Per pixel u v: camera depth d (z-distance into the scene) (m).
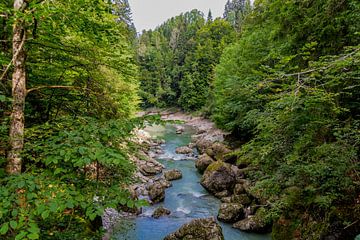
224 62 24.03
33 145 3.16
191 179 14.35
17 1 3.47
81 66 5.33
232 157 14.43
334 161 5.25
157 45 64.88
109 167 5.02
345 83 5.16
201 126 33.03
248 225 8.82
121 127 3.21
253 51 15.20
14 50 3.58
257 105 11.03
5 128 3.52
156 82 49.28
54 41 4.62
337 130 5.71
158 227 9.25
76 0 3.82
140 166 14.78
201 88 42.69
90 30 4.64
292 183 6.30
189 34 63.81
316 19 6.02
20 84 3.64
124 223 9.19
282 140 6.55
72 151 2.81
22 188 2.79
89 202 2.72
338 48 5.74
